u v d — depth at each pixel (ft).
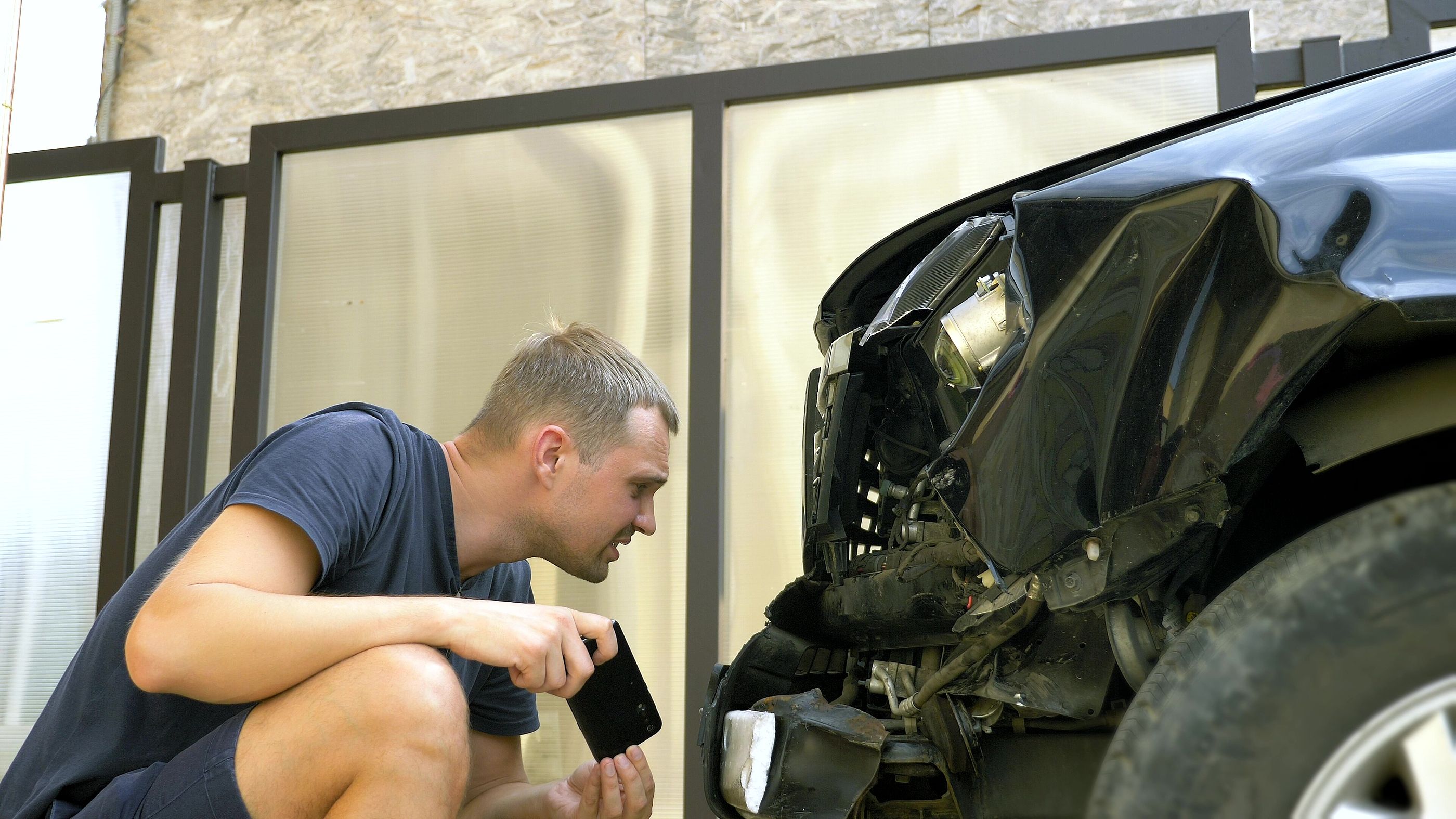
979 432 3.64
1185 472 3.18
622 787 4.77
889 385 5.00
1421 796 2.50
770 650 5.40
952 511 3.68
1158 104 9.56
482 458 4.75
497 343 10.52
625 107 10.49
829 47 10.73
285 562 3.76
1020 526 3.51
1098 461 3.36
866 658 5.69
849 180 10.09
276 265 11.05
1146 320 3.34
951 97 10.00
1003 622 3.94
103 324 11.31
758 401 9.92
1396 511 2.70
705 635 9.46
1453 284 2.89
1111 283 3.45
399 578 4.30
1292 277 3.06
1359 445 3.04
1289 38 9.84
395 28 11.73
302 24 11.93
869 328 4.66
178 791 3.49
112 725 3.91
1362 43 9.49
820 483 5.12
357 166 11.10
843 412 4.97
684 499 9.88
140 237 11.33
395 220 10.93
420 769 3.43
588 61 11.25
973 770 4.41
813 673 5.65
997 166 9.80
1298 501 3.81
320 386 10.76
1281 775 2.63
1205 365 3.19
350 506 4.00
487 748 5.52
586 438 4.68
